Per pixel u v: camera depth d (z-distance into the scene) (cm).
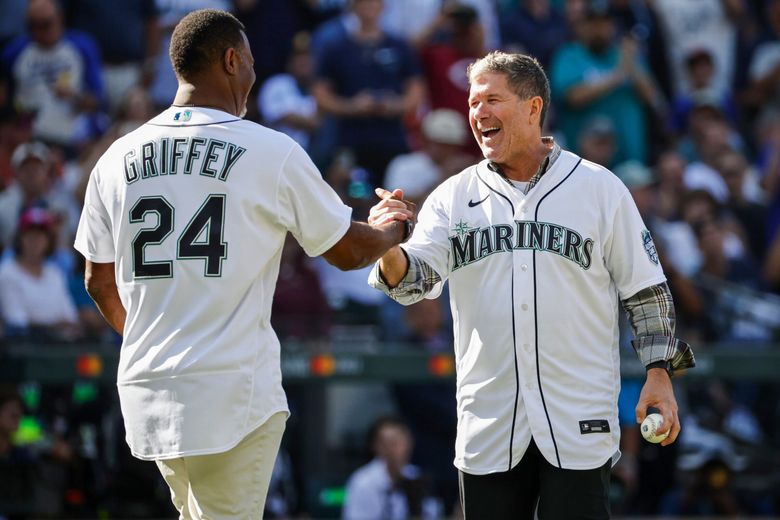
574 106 4084
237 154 1336
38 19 3750
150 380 1316
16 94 3744
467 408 1447
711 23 4481
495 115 1429
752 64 4509
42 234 3098
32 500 2789
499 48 4159
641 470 3183
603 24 4097
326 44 3844
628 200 1445
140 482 2809
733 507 3136
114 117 3850
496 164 1468
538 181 1448
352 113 3797
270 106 3850
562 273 1416
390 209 1435
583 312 1423
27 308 3050
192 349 1305
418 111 3884
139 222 1334
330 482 2998
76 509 2816
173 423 1306
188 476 1362
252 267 1329
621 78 4097
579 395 1411
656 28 4409
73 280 3228
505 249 1429
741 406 3300
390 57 3862
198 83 1381
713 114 4138
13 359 2795
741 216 3972
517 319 1414
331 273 3322
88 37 3853
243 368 1321
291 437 2991
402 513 2941
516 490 1441
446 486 3100
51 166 3456
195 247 1316
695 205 3681
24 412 2864
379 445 2961
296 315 3138
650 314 1434
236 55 1390
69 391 2870
